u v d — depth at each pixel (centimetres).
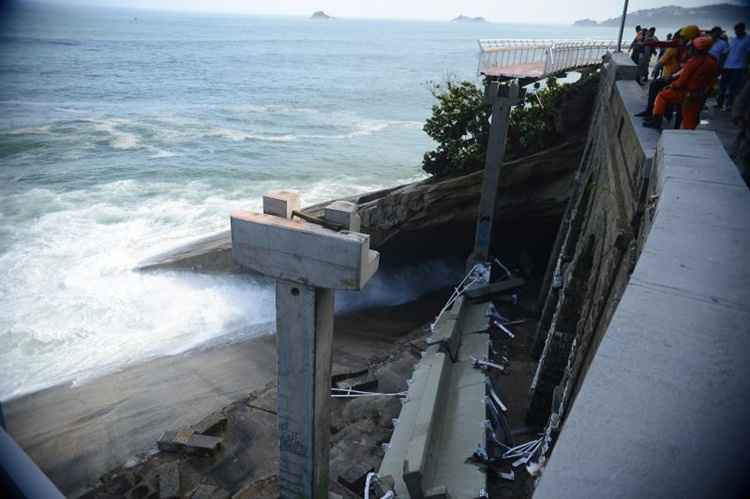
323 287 858
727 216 543
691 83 1141
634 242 959
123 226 3759
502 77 2306
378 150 6644
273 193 898
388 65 17100
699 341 330
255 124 7919
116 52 15812
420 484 1134
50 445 1697
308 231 830
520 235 2950
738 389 288
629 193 1202
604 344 327
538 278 2781
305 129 7725
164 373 2114
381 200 2866
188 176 5181
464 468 1262
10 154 5497
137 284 2805
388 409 1642
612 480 234
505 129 2302
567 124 2702
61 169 5116
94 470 1598
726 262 443
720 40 1570
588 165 2197
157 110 8512
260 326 2489
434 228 2862
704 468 237
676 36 1319
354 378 1889
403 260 3008
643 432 258
